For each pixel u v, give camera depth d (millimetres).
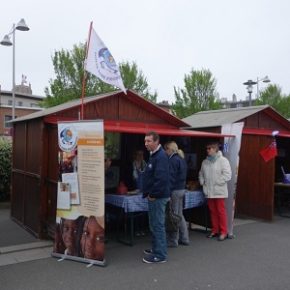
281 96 26984
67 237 5930
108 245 6840
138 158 8016
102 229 5605
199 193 7516
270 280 5207
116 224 7855
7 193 10453
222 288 4930
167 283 5066
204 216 7938
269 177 9055
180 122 8773
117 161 8641
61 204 5977
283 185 9578
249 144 9445
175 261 5941
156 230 5871
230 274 5418
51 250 6426
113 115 7984
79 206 5809
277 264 5863
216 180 7242
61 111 7211
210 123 10203
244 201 9508
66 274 5324
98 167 5594
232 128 7699
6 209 10070
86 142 5684
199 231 7922
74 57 18391
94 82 18094
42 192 7109
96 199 5633
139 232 7758
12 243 6836
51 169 7012
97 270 5488
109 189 7871
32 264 5719
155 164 5707
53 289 4832
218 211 7324
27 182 7785
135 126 8156
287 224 8773
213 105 23344
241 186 9562
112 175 8477
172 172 6590
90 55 6238
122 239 7168
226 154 7672
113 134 8555
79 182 5781
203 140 8195
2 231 7715
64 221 5957
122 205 6664
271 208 9000
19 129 8352
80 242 5809
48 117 7125
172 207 6684
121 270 5508
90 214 5703
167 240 6754
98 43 6305
